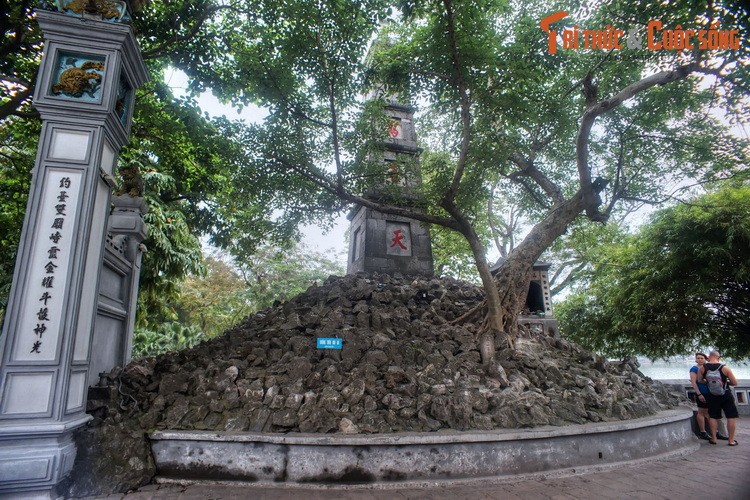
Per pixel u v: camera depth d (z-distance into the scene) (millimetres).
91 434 4719
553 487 4738
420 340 6992
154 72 10336
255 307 23406
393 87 7988
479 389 5961
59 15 5098
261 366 6098
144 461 4711
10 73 8242
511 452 5129
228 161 8367
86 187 4848
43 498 4090
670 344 13539
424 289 9336
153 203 11164
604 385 6703
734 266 11000
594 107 7875
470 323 8109
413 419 5324
